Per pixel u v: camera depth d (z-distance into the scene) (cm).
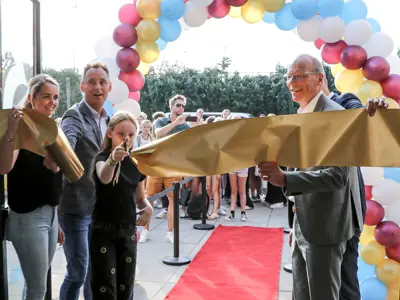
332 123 203
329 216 241
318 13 425
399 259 383
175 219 533
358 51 403
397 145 200
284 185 217
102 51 438
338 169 224
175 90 1741
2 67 299
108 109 438
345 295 270
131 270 277
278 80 1770
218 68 1956
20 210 257
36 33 344
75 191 303
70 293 309
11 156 229
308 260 248
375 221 382
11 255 338
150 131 680
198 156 208
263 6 429
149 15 420
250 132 206
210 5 432
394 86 399
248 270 496
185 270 494
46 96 262
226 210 836
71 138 295
